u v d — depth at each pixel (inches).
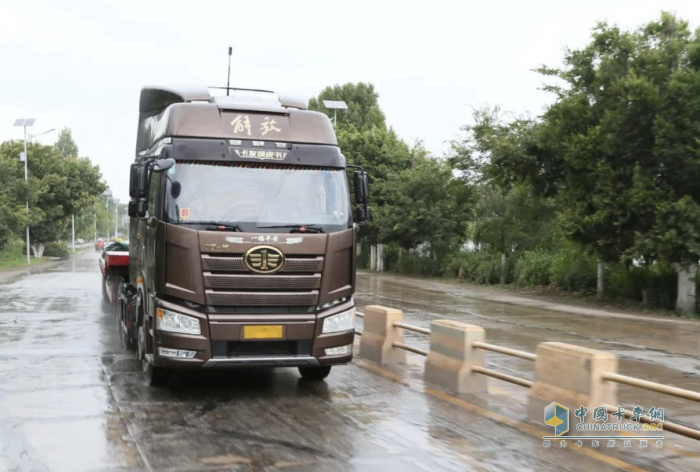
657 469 229.9
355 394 334.6
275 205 316.2
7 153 2206.0
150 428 269.9
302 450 243.8
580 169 864.9
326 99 2330.2
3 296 857.5
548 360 285.0
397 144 1788.9
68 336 518.0
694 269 794.8
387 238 1581.0
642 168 807.7
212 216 308.3
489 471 223.5
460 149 1220.5
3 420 278.4
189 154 312.3
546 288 1074.7
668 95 773.3
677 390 230.7
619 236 829.8
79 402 311.0
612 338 580.4
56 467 222.8
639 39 857.5
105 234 6028.5
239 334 305.4
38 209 1854.1
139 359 400.5
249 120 324.2
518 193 1168.8
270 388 346.6
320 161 327.3
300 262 313.3
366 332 438.0
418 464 229.5
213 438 257.6
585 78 891.4
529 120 1020.5
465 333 342.3
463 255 1414.9
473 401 322.0
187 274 302.7
